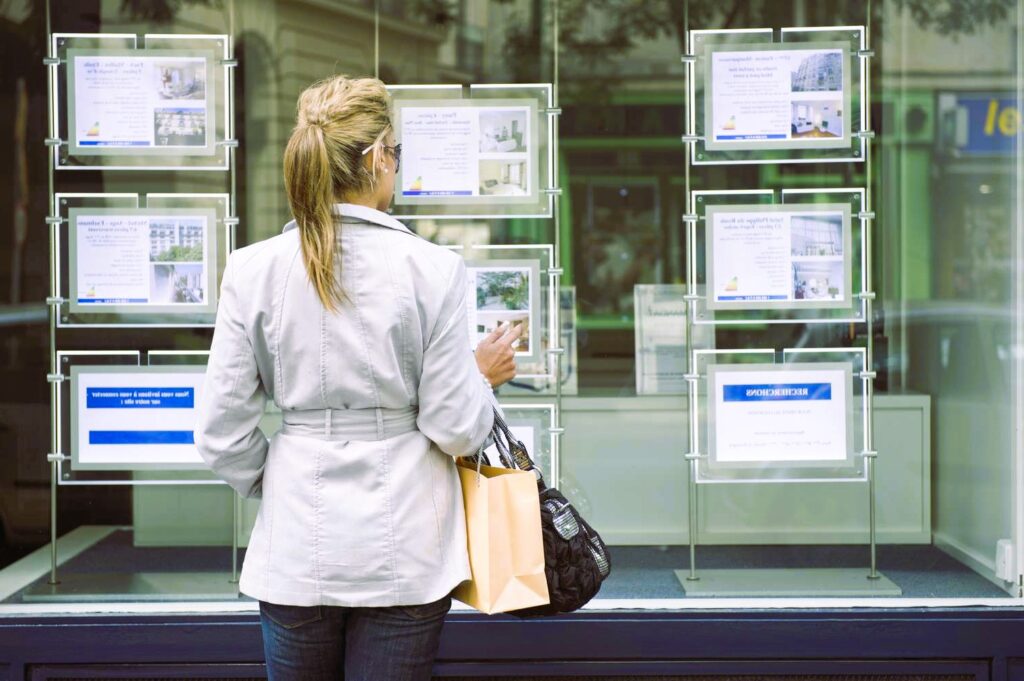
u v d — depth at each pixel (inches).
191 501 138.7
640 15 144.9
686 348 141.4
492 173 142.0
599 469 142.7
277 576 78.2
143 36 138.6
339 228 78.3
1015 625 128.6
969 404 137.3
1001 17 138.3
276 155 140.7
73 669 129.4
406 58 142.3
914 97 139.2
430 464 80.2
